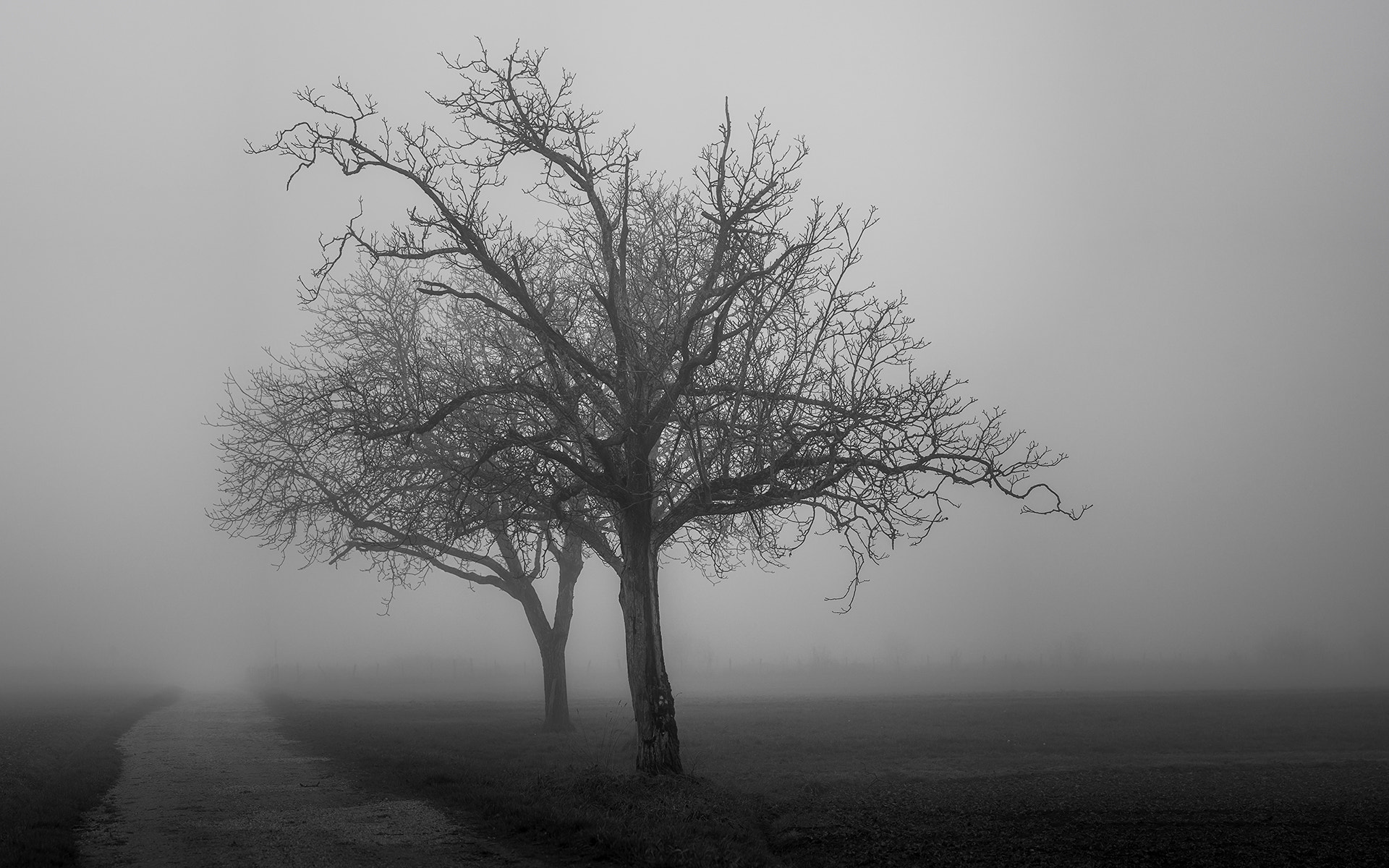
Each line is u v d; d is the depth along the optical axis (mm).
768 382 19109
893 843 13711
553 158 19812
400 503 25016
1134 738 32500
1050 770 23406
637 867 11508
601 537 22078
